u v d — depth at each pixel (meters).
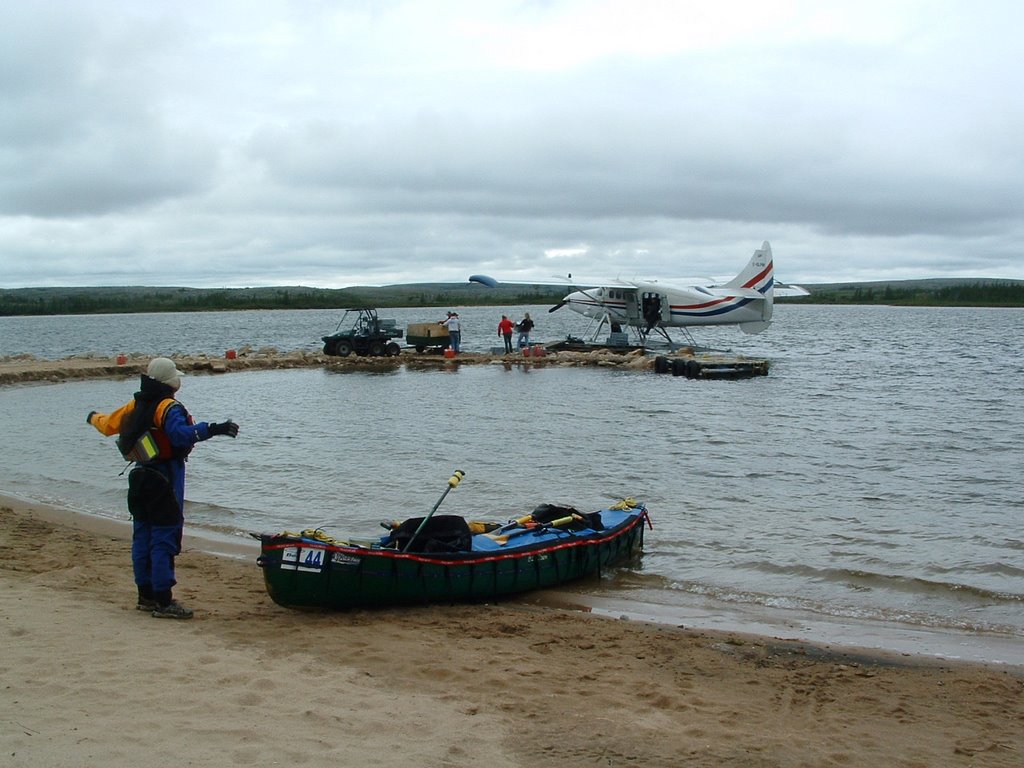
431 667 6.46
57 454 17.98
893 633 8.14
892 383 32.41
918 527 12.15
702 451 18.14
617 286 43.44
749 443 19.17
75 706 5.05
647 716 5.70
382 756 4.70
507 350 42.03
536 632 7.75
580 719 5.54
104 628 6.69
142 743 4.60
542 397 27.52
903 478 15.59
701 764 4.98
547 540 9.38
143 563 7.17
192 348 60.50
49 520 12.01
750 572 10.08
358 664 6.44
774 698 6.38
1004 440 19.62
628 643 7.53
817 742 5.52
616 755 5.01
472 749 4.92
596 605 8.95
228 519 12.34
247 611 7.82
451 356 40.62
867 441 19.47
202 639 6.67
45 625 6.66
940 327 93.88
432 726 5.21
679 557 10.64
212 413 23.94
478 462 16.81
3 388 30.95
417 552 8.52
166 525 7.05
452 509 13.05
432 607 8.49
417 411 24.23
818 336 72.00
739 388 30.34
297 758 4.57
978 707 6.32
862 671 7.05
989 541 11.42
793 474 15.87
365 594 8.11
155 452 6.88
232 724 4.95
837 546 11.15
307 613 7.90
